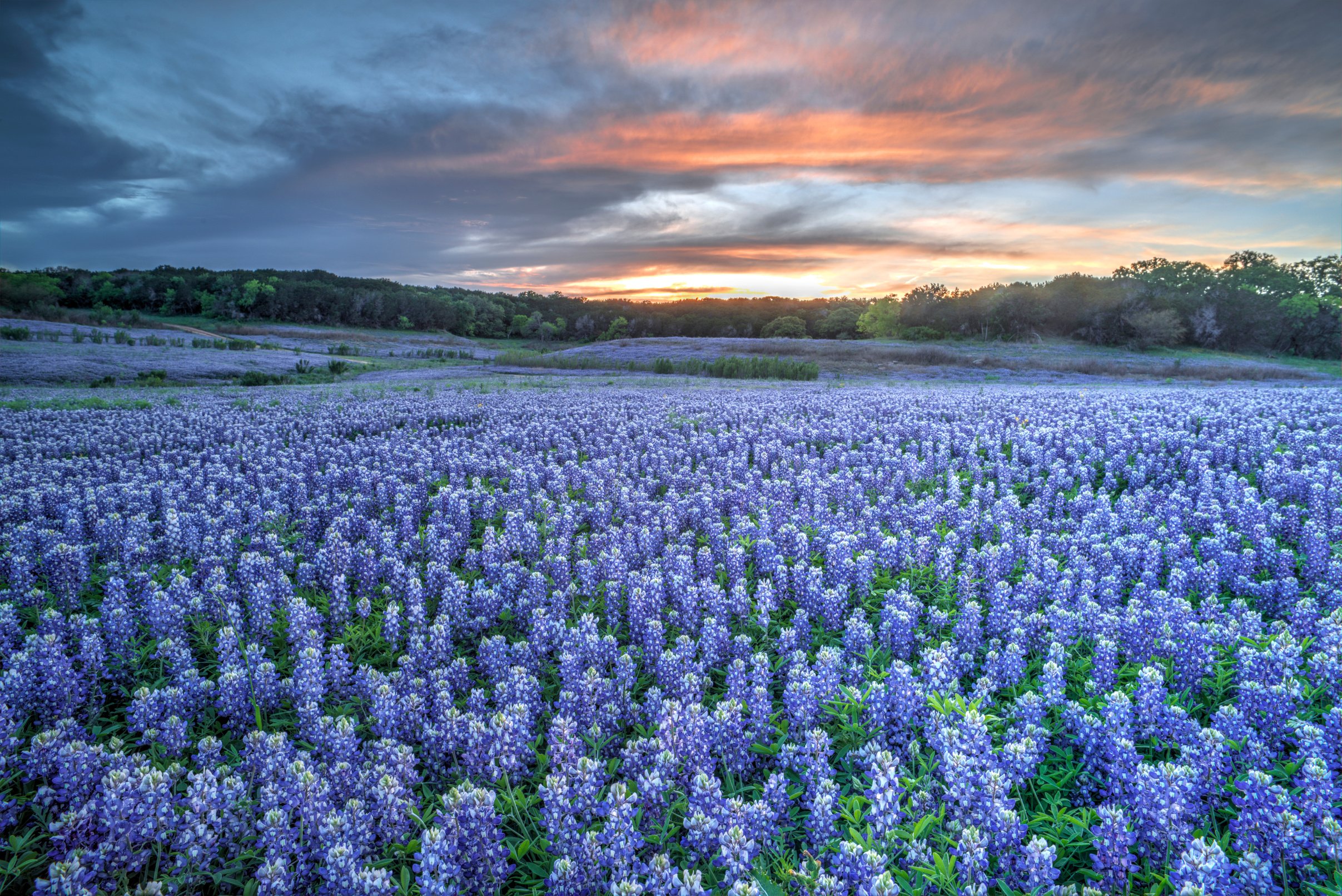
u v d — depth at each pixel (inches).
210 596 298.7
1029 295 4010.8
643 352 2957.7
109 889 147.0
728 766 193.0
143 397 1230.9
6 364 1593.3
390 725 197.8
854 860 140.1
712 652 254.2
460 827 149.6
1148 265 4808.1
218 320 5615.2
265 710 225.6
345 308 6141.7
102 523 384.8
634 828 166.1
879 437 767.1
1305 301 3644.2
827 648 236.4
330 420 898.7
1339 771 175.2
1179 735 188.5
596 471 573.0
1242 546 380.2
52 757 178.2
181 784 192.9
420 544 396.8
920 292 4621.1
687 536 403.9
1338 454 581.3
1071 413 898.7
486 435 766.5
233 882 156.8
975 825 155.2
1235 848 156.5
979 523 434.9
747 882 139.3
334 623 288.7
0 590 314.7
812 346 2974.9
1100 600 301.3
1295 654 213.5
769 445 690.8
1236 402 996.6
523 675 221.3
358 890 138.2
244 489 515.2
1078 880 158.9
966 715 174.2
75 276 6235.2
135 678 250.8
